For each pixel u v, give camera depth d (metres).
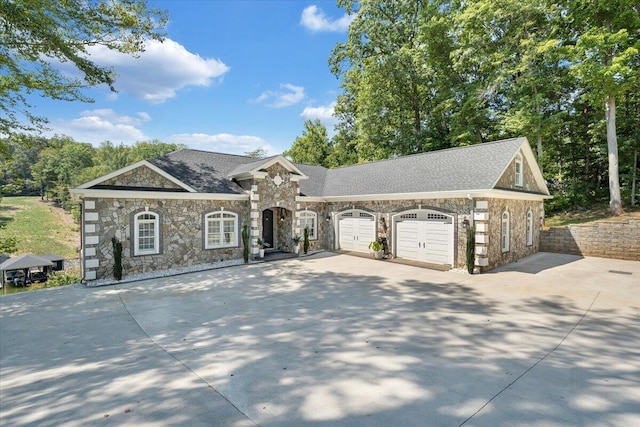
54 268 26.05
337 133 40.44
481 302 9.06
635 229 15.39
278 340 6.48
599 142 22.03
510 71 21.02
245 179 16.67
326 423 3.83
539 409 4.08
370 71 27.66
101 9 11.96
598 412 4.02
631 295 9.62
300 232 18.80
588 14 17.84
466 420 3.87
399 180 16.95
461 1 24.36
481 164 14.49
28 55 12.51
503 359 5.54
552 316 7.82
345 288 10.80
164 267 13.80
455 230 13.81
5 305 9.47
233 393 4.53
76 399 4.45
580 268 13.69
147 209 13.34
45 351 6.26
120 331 7.26
